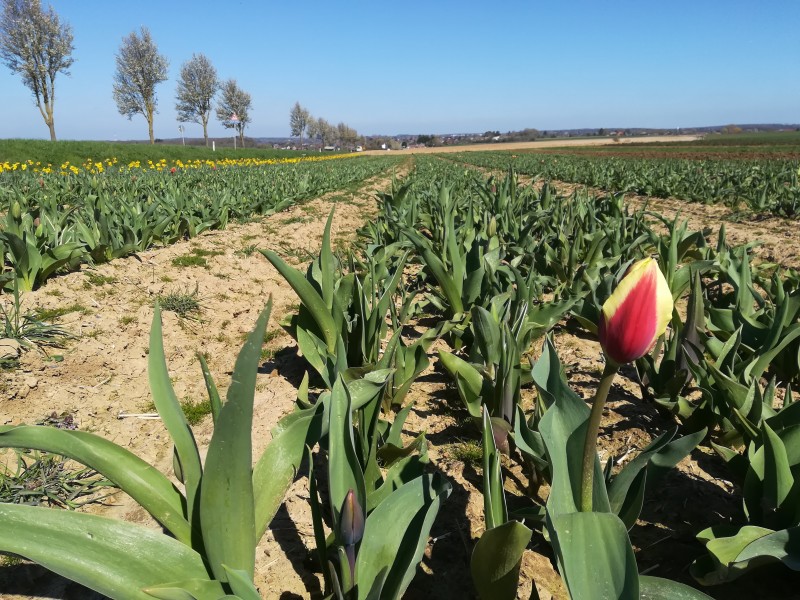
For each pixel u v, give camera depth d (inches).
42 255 230.1
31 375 154.9
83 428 139.2
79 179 614.9
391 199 408.2
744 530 79.6
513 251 250.5
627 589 56.1
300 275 135.6
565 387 74.8
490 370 131.5
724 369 121.0
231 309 232.2
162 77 2308.1
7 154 1204.5
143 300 223.1
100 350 176.6
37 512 65.0
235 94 3095.5
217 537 67.5
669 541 100.2
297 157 2324.1
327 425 80.7
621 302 49.6
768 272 265.6
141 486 73.6
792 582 89.4
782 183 572.4
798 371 144.5
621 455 126.3
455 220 336.5
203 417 147.5
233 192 507.2
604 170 959.6
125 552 66.9
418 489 77.1
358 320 148.2
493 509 73.5
